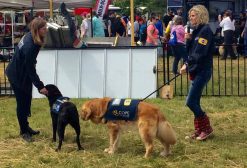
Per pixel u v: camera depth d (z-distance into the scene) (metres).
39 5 16.72
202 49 6.92
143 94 10.39
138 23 21.62
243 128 7.94
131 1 12.60
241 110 9.14
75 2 16.94
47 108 9.53
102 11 17.33
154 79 10.38
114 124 6.63
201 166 6.23
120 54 10.46
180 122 8.28
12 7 16.75
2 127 8.13
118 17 21.44
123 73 10.45
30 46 6.96
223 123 8.25
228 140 7.28
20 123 7.43
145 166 6.23
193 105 7.18
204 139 7.26
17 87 7.22
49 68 10.73
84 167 6.26
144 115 6.35
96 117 6.71
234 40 18.77
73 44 10.92
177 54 12.70
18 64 7.12
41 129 7.96
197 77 7.05
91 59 10.58
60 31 10.73
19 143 7.30
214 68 14.82
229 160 6.43
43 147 7.06
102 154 6.70
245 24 17.58
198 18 6.95
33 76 7.03
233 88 11.50
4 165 6.38
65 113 6.74
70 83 10.66
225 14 17.34
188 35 7.10
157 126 6.39
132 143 7.16
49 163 6.43
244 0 22.17
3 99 10.70
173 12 21.94
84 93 10.62
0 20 22.66
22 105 7.35
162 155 6.57
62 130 6.84
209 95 10.66
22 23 22.56
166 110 9.11
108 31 21.66
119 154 6.68
